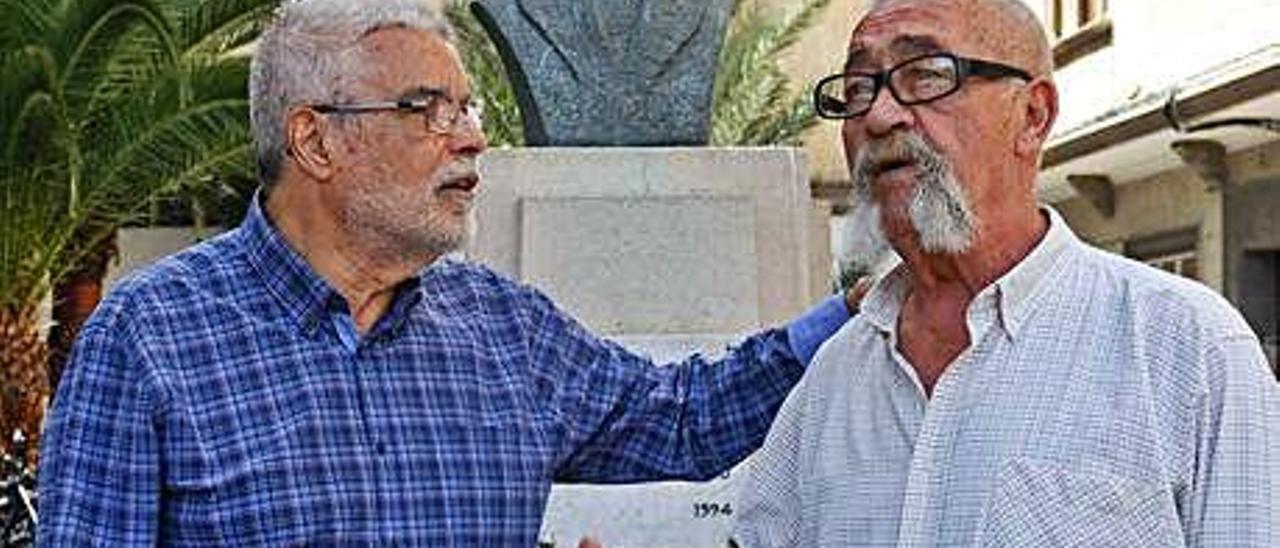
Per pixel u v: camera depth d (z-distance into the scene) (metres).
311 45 2.87
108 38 9.59
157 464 2.78
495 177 5.39
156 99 9.82
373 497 2.81
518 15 5.63
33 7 9.42
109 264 13.73
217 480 2.76
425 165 2.87
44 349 10.84
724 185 5.44
